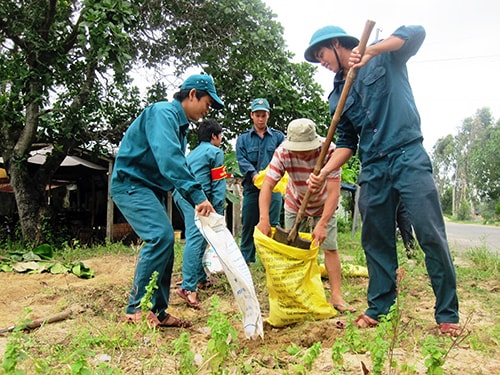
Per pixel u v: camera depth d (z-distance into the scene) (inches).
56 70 375.9
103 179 561.9
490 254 266.1
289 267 135.5
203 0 416.2
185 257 166.9
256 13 425.7
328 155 151.0
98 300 163.5
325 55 128.9
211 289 190.7
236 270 117.0
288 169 156.6
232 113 451.8
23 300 169.5
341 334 119.0
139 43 429.4
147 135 128.3
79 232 458.3
